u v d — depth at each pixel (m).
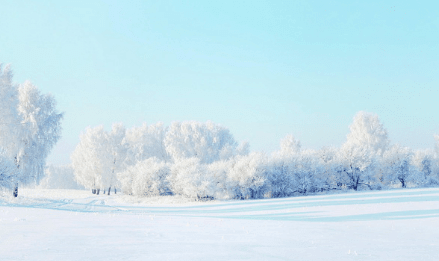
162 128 81.94
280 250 6.73
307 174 49.09
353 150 53.97
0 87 33.78
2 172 29.59
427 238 9.33
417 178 56.06
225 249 6.64
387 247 7.50
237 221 15.49
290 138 77.62
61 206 29.11
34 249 5.83
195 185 43.06
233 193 45.50
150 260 5.23
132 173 57.00
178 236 8.71
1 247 5.98
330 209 22.89
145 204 39.25
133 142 77.38
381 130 68.81
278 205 29.20
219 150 74.31
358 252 6.70
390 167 57.66
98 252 5.77
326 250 6.87
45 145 37.06
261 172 45.00
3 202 28.00
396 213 18.50
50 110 38.47
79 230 9.07
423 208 20.77
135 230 9.88
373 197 32.59
